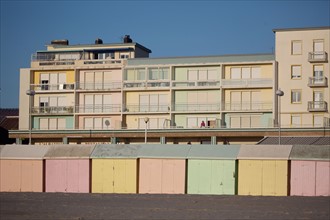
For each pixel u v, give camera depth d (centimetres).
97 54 9406
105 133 8188
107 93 8644
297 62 7981
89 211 4350
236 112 8112
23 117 8988
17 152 5906
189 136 7894
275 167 5238
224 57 8256
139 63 8556
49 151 5850
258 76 8119
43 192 5722
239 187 5334
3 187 5875
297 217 3981
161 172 5528
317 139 7125
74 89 8694
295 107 7969
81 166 5709
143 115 8469
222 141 7888
